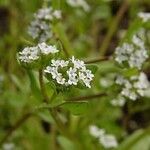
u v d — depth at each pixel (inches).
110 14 12.6
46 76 6.3
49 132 11.6
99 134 9.3
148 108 11.4
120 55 8.0
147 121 12.4
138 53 8.0
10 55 10.7
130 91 8.1
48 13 8.3
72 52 8.8
